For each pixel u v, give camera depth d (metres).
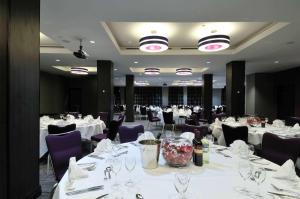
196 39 5.28
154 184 1.41
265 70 9.29
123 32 4.74
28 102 1.63
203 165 1.82
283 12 3.11
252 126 4.71
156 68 8.31
